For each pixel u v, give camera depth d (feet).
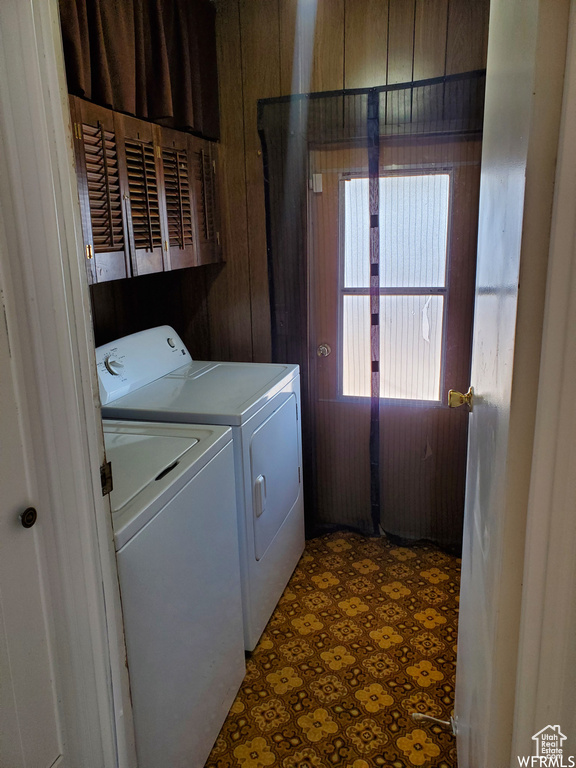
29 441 2.75
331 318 8.43
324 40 7.53
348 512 9.01
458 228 7.62
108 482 3.28
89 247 5.32
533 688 2.44
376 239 7.84
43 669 2.94
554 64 1.99
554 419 2.17
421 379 8.26
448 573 8.05
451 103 7.18
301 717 5.61
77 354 2.92
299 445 8.20
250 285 8.64
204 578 4.95
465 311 7.87
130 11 5.70
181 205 7.09
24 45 2.50
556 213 2.03
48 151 2.64
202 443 5.19
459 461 8.35
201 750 4.96
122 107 5.68
